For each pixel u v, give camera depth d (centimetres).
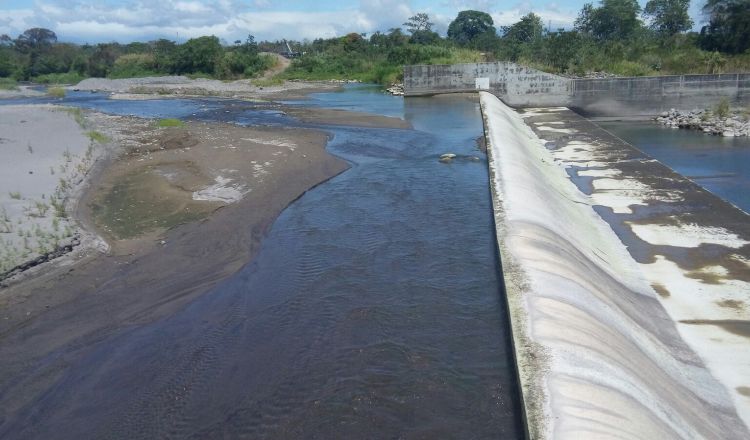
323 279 1228
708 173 2245
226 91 5866
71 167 2056
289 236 1494
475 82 4269
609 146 2548
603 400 666
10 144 2414
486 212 1652
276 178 2006
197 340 995
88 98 5650
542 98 3859
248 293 1173
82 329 1032
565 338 790
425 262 1306
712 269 1229
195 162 2217
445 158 2345
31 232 1386
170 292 1177
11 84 7481
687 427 702
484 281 1195
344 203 1775
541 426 621
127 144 2609
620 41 5209
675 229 1477
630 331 918
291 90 5872
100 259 1315
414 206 1731
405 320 1041
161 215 1625
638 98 3578
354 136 2928
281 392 842
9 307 1086
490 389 830
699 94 3456
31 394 861
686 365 912
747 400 827
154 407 823
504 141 2055
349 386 848
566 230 1306
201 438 757
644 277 1217
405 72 4412
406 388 839
